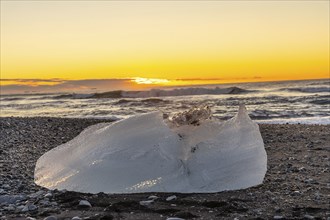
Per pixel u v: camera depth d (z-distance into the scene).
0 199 6.45
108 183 6.62
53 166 7.58
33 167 8.78
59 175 7.23
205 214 5.53
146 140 7.00
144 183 6.54
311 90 40.88
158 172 6.64
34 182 7.44
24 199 6.47
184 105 29.11
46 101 44.94
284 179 7.28
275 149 10.31
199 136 7.17
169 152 6.84
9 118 18.70
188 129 7.36
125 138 7.12
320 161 8.72
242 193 6.39
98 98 45.00
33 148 11.14
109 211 5.73
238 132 7.29
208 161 6.78
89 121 17.53
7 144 11.74
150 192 6.45
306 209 5.61
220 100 32.12
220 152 6.91
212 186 6.51
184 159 6.77
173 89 45.28
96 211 5.77
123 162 6.82
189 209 5.74
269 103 27.69
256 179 6.68
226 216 5.43
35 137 13.17
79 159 7.25
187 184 6.52
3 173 8.27
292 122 17.12
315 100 28.00
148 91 45.50
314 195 6.24
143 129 7.20
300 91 41.47
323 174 7.60
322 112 20.72
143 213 5.62
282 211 5.57
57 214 5.69
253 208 5.72
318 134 12.29
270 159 9.13
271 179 7.28
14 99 54.66
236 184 6.57
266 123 17.06
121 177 6.66
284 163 8.65
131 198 6.25
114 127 7.45
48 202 6.20
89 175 6.84
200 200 6.09
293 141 11.32
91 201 6.15
